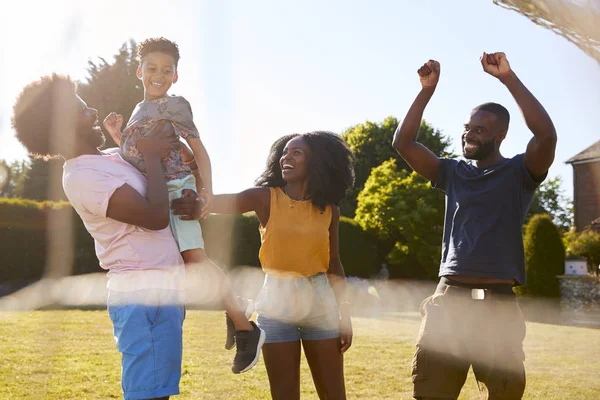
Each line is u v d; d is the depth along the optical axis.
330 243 2.68
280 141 2.69
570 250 14.83
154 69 2.21
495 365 2.37
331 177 2.59
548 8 2.16
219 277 2.23
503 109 2.56
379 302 13.32
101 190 1.98
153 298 2.01
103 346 5.27
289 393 2.49
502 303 2.38
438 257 16.53
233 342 2.42
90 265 8.98
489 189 2.44
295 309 2.48
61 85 2.04
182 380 3.72
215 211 2.40
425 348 2.40
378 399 3.69
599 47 2.17
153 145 2.07
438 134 24.61
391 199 16.66
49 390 3.58
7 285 8.85
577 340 7.13
